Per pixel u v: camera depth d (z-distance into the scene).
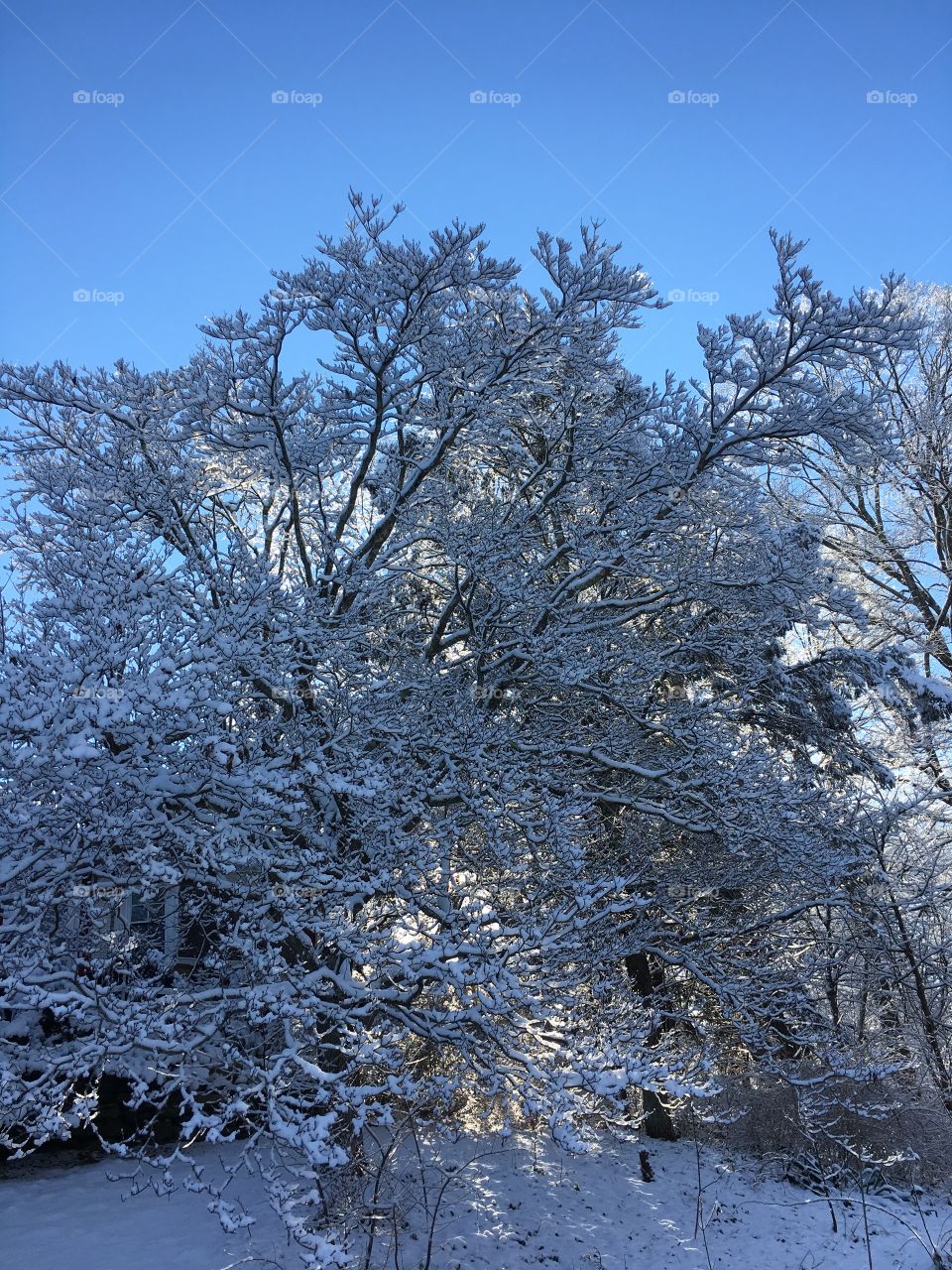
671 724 12.65
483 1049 8.76
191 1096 7.60
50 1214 9.82
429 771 10.27
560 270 10.54
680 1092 8.41
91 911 8.30
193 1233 9.42
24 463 11.59
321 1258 6.63
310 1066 7.75
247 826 8.70
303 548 11.20
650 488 12.03
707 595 12.41
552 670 11.70
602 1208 11.64
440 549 13.27
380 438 11.53
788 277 10.11
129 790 7.84
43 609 8.00
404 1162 10.98
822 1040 13.22
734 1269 10.16
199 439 11.80
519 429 13.92
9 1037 10.70
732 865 14.26
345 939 8.48
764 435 11.30
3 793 7.14
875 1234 11.25
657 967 16.03
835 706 16.34
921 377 21.45
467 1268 9.41
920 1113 13.80
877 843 15.59
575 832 10.48
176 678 7.71
